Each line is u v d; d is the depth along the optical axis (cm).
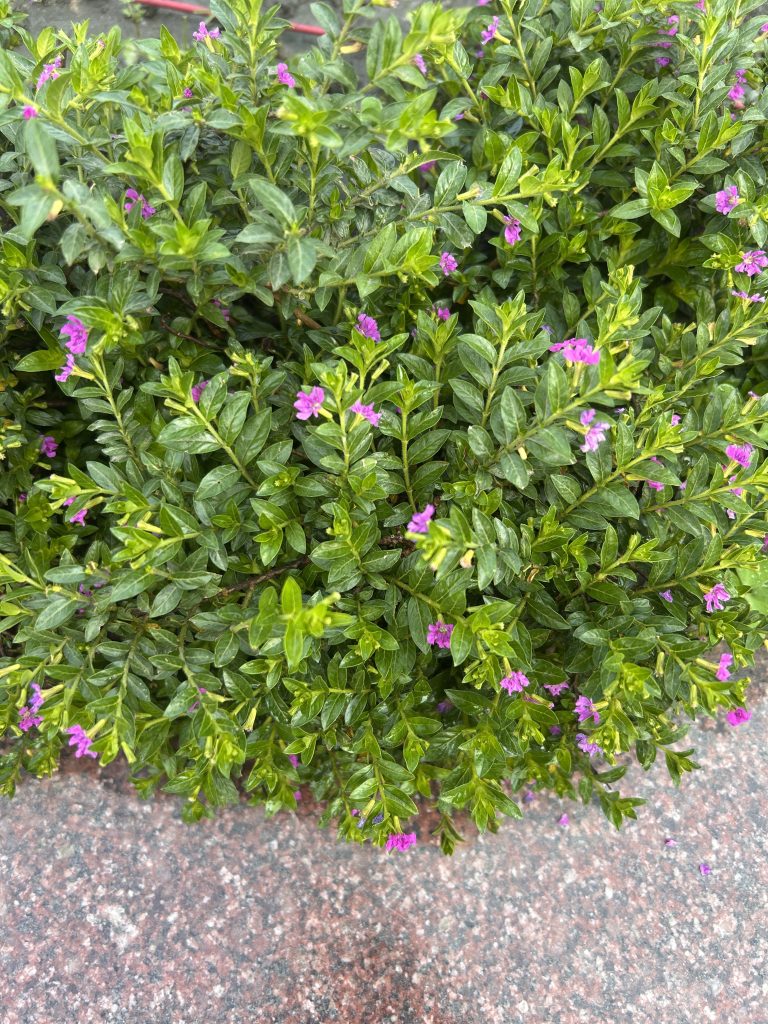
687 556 28
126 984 31
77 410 33
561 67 36
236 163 26
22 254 26
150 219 25
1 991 31
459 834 34
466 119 35
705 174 33
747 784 36
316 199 29
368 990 32
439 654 31
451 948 33
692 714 29
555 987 32
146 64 26
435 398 29
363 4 29
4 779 32
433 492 30
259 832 34
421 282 30
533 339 26
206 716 26
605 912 33
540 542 27
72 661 27
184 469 28
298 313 30
